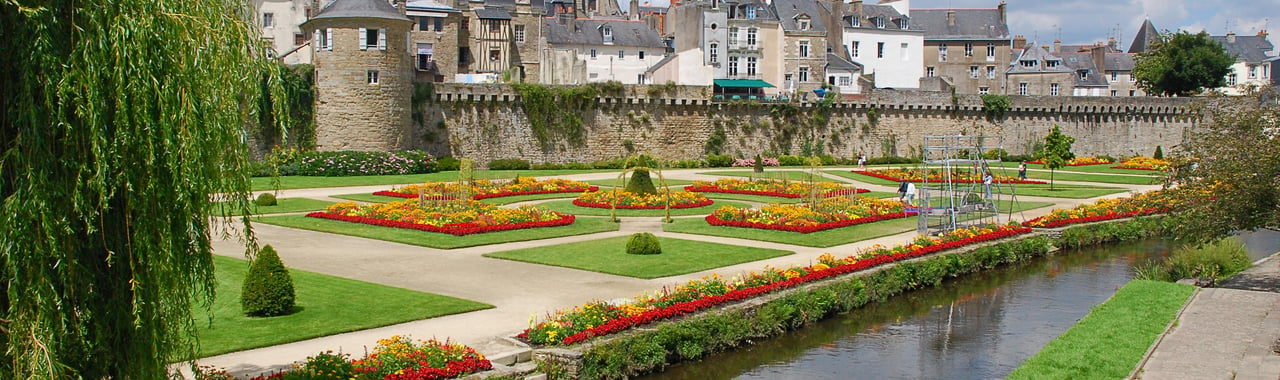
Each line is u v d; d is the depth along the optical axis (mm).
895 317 24828
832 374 19469
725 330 20781
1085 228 39156
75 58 10008
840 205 41000
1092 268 33281
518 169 73000
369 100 65938
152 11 10492
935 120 88062
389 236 33375
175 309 11477
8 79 10000
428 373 15477
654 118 78750
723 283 23062
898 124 86938
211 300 12055
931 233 36000
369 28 65812
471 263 27922
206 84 10938
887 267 27594
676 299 21266
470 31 86750
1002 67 109750
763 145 82438
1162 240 41031
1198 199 26984
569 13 104562
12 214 9859
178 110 10625
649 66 97125
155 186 10648
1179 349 19812
